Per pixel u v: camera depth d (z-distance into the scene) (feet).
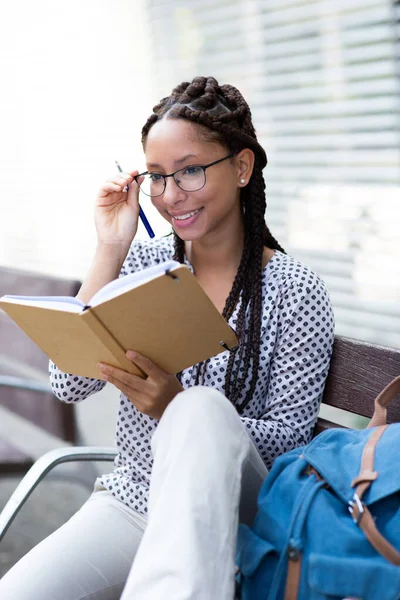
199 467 5.63
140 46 17.40
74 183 19.39
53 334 6.47
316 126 15.10
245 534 5.83
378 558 5.37
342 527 5.45
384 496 5.49
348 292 15.19
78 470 11.97
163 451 5.87
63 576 6.59
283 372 7.18
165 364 6.36
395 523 5.49
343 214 15.02
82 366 6.70
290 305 7.17
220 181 6.98
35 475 7.75
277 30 15.23
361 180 14.60
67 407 10.64
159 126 6.93
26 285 11.13
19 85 20.26
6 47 20.44
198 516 5.51
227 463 5.75
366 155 14.44
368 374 7.11
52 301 6.23
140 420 7.22
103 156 18.57
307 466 5.91
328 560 5.29
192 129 6.86
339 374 7.32
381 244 14.47
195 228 7.07
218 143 6.94
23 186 20.79
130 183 7.44
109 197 7.39
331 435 6.17
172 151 6.87
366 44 13.98
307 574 5.43
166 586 5.38
